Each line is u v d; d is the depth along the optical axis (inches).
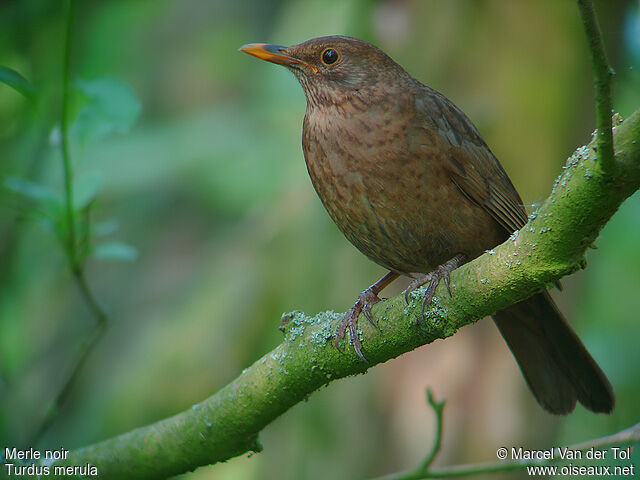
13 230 483.2
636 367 468.8
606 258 501.4
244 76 526.3
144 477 263.3
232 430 251.0
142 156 468.1
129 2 519.5
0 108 452.4
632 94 441.4
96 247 292.5
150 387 455.5
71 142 297.1
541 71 410.0
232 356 456.8
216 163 469.7
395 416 401.7
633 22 412.5
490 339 399.5
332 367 237.9
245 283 462.6
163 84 526.0
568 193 187.9
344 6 454.9
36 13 465.7
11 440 359.9
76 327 489.1
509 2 415.8
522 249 201.6
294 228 451.5
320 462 406.9
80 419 457.1
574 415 465.4
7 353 467.2
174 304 492.1
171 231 518.6
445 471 275.0
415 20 423.8
